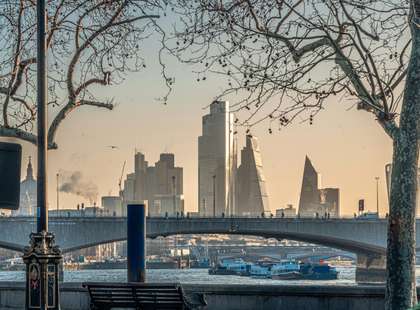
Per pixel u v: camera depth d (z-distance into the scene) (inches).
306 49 992.2
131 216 1116.5
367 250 5236.2
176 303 952.9
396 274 911.0
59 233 4685.0
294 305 1018.1
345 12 930.7
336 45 938.1
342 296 1005.8
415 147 920.9
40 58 895.7
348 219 4864.7
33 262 850.1
